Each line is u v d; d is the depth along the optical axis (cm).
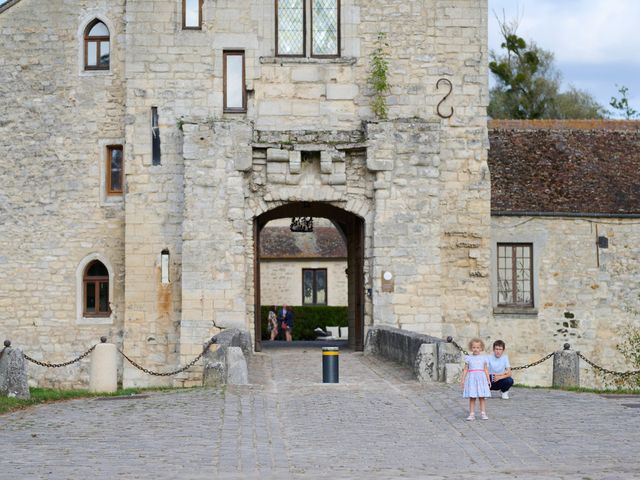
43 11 2622
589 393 1764
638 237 2766
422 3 2523
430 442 1314
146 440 1320
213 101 2488
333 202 2458
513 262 2748
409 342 2047
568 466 1172
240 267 2400
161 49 2491
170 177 2480
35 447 1283
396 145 2436
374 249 2428
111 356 1912
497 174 2867
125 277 2489
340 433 1370
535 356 2720
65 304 2584
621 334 2741
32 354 2583
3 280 2602
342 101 2500
